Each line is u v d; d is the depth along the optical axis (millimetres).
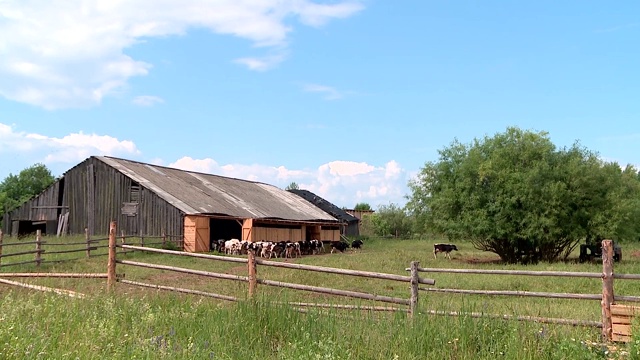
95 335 6414
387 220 74438
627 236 33219
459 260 35344
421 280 8812
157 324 7535
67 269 18688
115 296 9055
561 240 33906
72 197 38719
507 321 7273
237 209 40156
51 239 32125
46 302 8109
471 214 33781
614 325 7438
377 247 52594
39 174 78750
